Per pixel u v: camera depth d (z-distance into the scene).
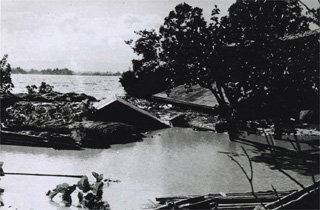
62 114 28.30
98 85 84.38
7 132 21.89
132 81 52.62
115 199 12.75
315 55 14.07
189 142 23.78
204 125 30.28
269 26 22.53
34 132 22.97
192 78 26.77
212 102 35.88
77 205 12.05
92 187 12.51
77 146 20.97
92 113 27.55
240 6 24.06
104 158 18.97
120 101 28.25
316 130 26.31
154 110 38.38
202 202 11.64
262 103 10.31
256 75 15.95
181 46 26.53
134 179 15.27
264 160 18.67
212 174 16.12
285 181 15.05
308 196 9.62
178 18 26.52
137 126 28.53
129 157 19.28
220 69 24.72
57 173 15.96
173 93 44.16
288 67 13.98
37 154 19.61
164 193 13.50
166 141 24.11
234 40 24.81
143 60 30.09
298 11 22.25
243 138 24.69
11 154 19.47
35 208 11.68
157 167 17.28
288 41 17.03
